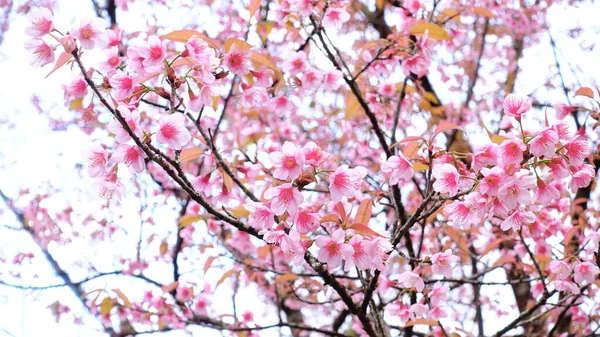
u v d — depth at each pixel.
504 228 2.67
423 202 2.70
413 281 2.95
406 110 5.59
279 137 6.48
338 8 3.76
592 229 4.69
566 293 4.18
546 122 2.40
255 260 5.32
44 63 2.46
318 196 4.88
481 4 6.77
